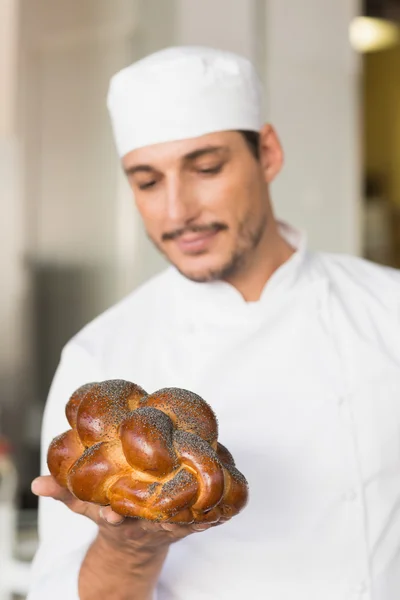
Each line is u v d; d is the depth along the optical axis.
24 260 3.71
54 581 1.22
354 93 3.70
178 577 1.33
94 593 1.15
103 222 3.68
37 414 3.76
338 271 1.53
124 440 0.91
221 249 1.30
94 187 3.69
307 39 3.59
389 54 5.64
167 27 3.52
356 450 1.35
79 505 1.04
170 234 1.29
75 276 3.72
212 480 0.89
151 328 1.45
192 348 1.41
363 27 5.16
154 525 0.95
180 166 1.27
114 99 1.35
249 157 1.31
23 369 3.74
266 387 1.39
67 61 3.69
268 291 1.42
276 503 1.34
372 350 1.41
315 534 1.33
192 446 0.90
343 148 3.69
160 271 3.62
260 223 1.33
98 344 1.44
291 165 3.59
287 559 1.32
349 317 1.45
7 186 3.66
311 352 1.40
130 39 3.57
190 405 0.96
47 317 3.76
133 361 1.42
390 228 5.66
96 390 0.99
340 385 1.38
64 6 3.67
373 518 1.34
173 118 1.27
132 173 1.33
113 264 3.68
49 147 3.73
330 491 1.34
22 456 3.74
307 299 1.43
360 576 1.32
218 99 1.28
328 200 3.67
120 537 1.04
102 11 3.62
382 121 5.75
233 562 1.32
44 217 3.74
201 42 3.47
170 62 1.29
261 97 1.39
